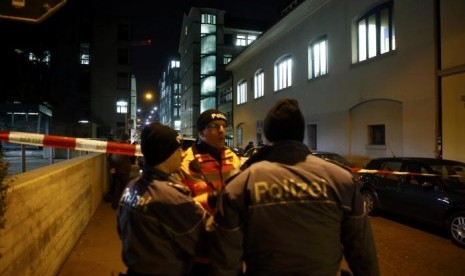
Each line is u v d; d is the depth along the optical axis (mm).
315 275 1879
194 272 2484
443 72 11930
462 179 7793
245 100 33156
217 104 44688
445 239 7309
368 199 9453
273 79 26203
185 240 2072
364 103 16156
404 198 8258
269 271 1906
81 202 7148
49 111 24609
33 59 32688
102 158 11523
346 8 17078
